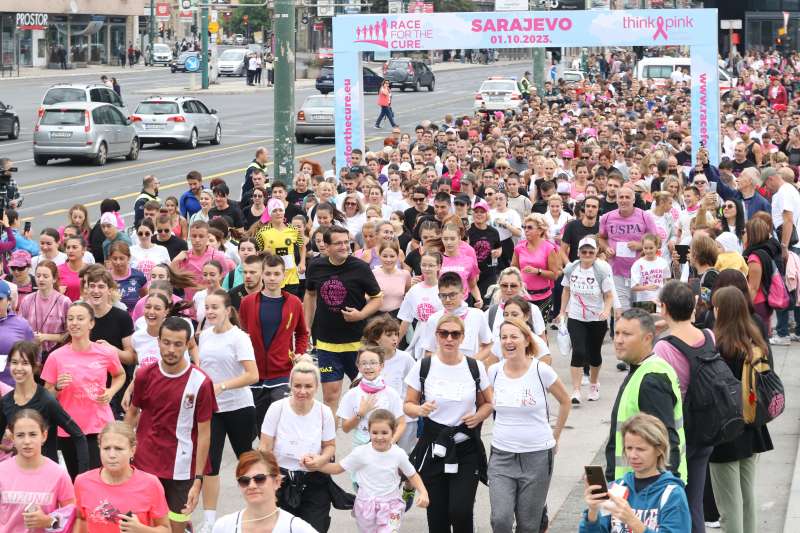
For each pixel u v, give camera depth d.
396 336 25.36
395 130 69.62
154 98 106.19
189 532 23.45
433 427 22.14
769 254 33.28
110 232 38.81
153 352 27.12
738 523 21.14
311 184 51.47
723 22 174.62
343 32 64.81
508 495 21.42
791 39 197.25
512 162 61.88
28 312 29.33
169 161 96.31
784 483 26.47
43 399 23.19
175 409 22.58
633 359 18.72
